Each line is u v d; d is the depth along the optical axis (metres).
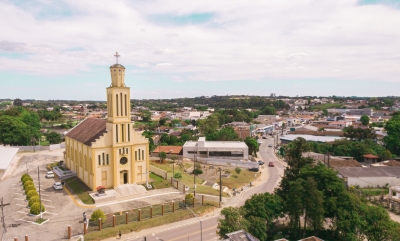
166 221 56.00
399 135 120.12
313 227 51.84
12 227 51.31
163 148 123.38
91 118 92.94
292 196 48.28
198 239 49.38
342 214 47.31
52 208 60.06
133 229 52.16
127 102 71.75
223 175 93.69
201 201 66.69
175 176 81.12
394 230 43.31
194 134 170.75
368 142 121.50
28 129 136.00
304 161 57.34
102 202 63.72
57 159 107.25
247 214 47.59
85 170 73.88
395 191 69.44
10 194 68.44
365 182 79.94
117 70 70.00
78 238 47.38
